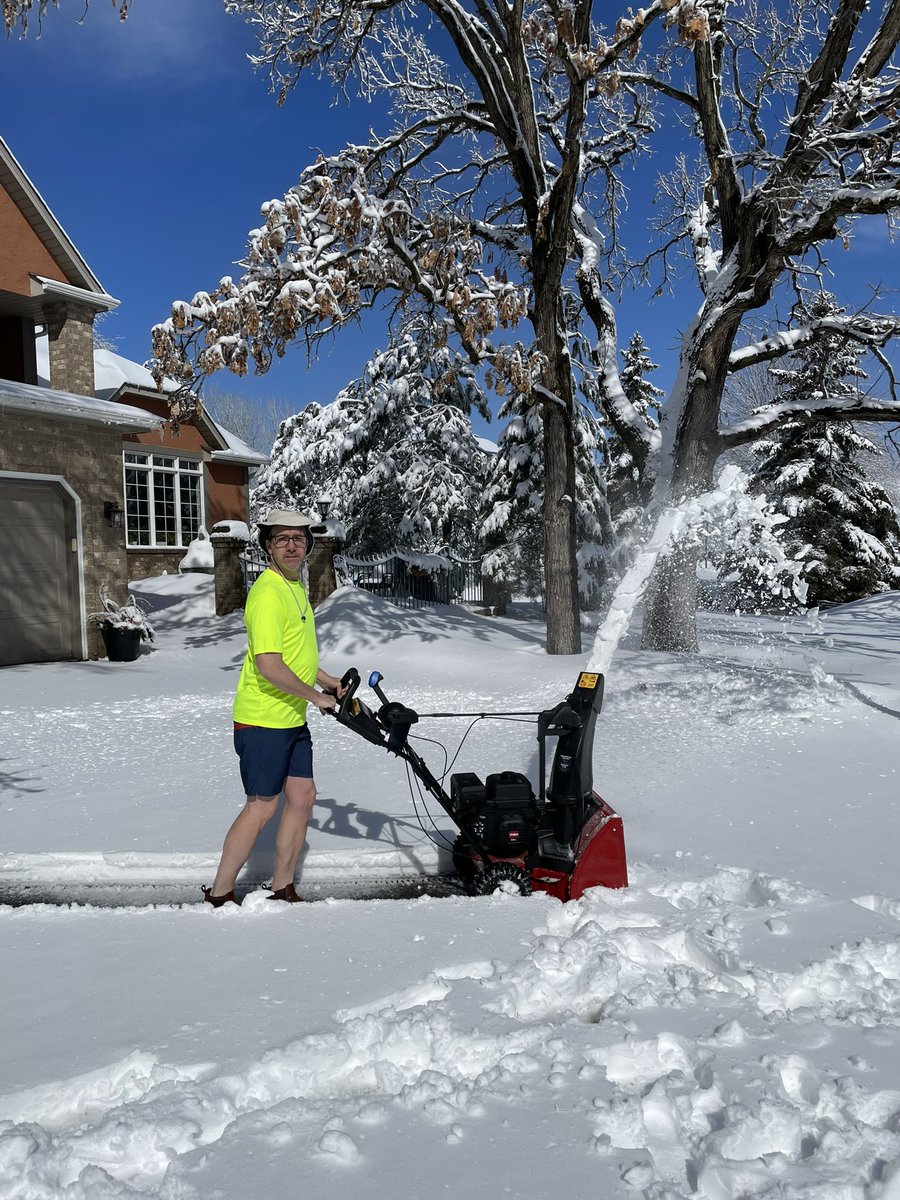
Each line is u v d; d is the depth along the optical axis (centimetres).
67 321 1650
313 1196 184
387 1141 203
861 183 1194
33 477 1341
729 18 1348
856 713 816
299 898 408
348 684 398
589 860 390
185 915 360
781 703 873
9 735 827
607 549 2380
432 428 2870
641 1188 185
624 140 1680
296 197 1102
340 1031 249
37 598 1368
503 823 405
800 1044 239
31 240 1594
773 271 1285
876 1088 215
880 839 490
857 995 275
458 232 1206
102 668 1303
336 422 3250
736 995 272
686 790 593
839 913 347
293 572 398
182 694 1084
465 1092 219
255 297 1106
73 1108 228
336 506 3133
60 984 293
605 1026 251
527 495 2533
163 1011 271
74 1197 185
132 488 2233
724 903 373
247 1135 205
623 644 1480
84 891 445
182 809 563
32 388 1406
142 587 2053
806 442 2964
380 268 1169
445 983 282
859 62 1216
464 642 1427
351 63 1373
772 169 1302
